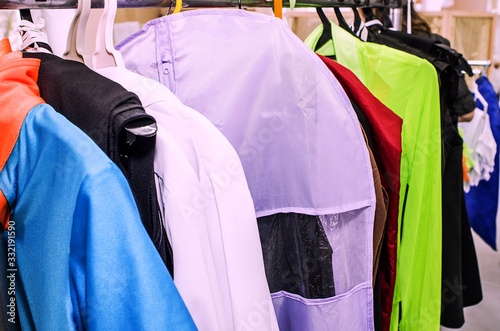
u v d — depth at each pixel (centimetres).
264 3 77
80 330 42
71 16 94
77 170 40
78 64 52
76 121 47
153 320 40
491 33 176
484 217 158
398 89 85
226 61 64
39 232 44
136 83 53
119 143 48
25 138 45
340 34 87
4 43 56
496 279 167
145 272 40
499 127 149
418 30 133
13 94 46
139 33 66
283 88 63
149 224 48
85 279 41
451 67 90
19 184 46
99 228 39
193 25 65
